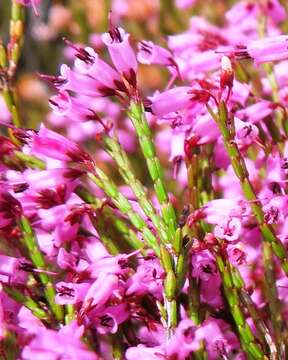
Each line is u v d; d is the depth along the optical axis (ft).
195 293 0.84
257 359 0.85
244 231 0.90
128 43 0.84
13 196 0.85
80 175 0.85
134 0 1.55
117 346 0.85
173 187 1.18
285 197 0.85
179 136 0.88
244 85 0.92
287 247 0.87
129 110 0.84
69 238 0.86
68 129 1.42
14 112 0.93
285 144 0.89
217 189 0.99
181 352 0.81
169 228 0.82
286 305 0.92
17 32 0.93
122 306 0.83
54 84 0.86
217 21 1.51
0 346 0.82
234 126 0.84
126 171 0.84
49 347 0.80
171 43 0.98
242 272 0.92
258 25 1.04
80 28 1.65
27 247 0.85
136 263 0.87
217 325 0.85
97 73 0.84
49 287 0.85
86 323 0.83
